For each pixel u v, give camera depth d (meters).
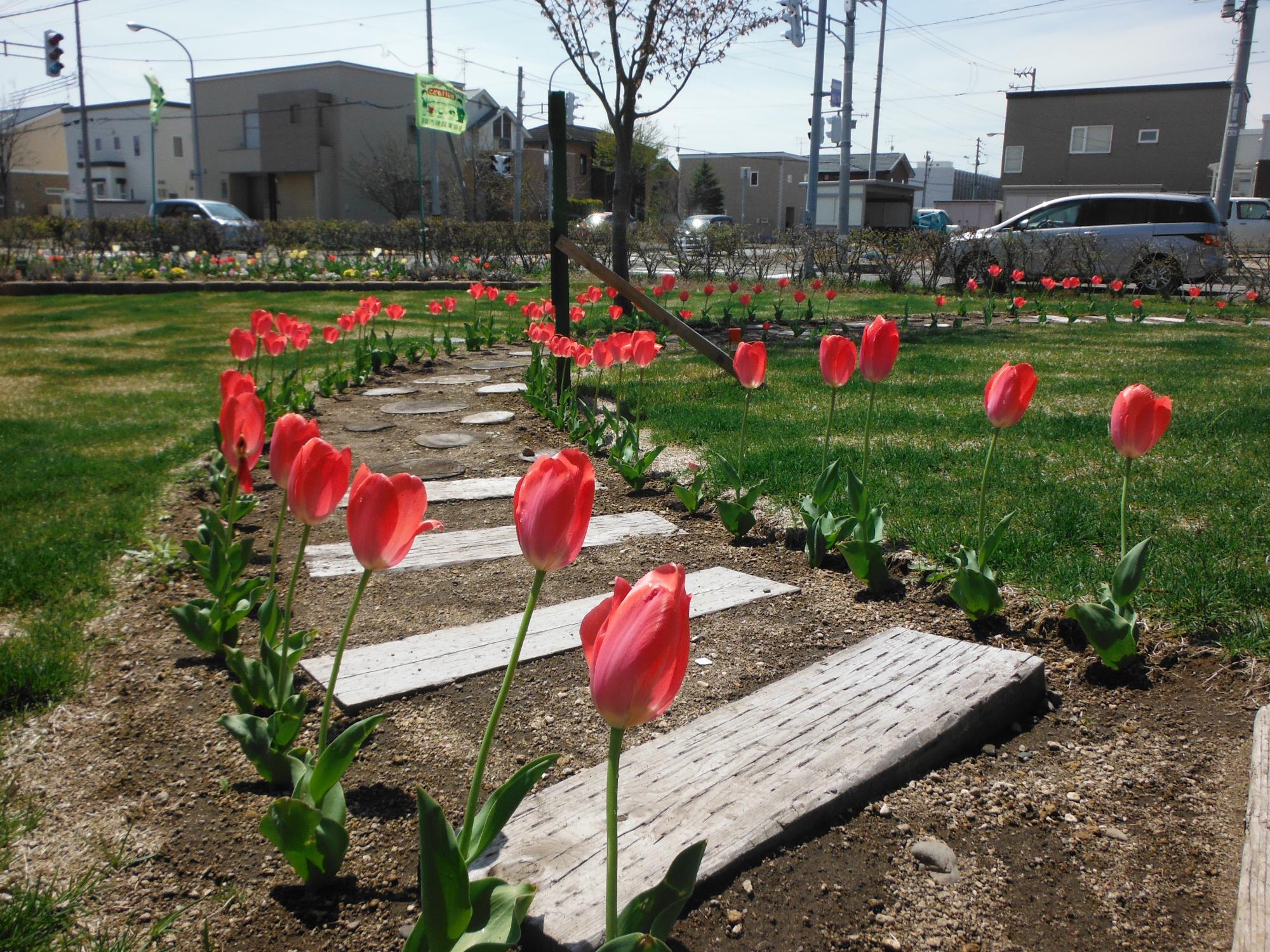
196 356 9.21
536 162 51.81
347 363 8.59
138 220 23.28
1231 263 16.14
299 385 6.24
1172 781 2.08
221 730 2.27
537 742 2.22
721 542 3.79
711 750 2.10
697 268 20.45
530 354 9.70
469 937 1.24
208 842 1.84
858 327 12.15
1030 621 2.87
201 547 3.01
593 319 12.34
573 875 1.66
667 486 4.62
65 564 3.31
